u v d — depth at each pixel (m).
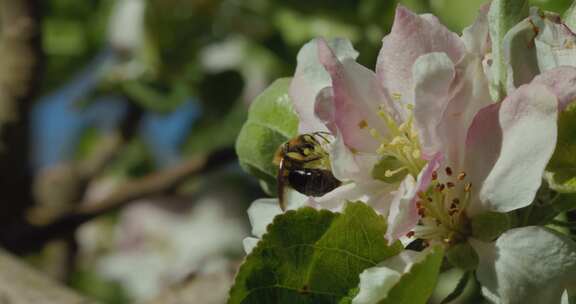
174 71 0.61
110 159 0.65
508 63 0.30
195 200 0.81
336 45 0.32
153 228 0.80
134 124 0.65
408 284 0.29
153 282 0.78
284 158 0.32
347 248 0.30
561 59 0.30
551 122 0.30
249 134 0.35
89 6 0.68
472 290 0.48
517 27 0.30
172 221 0.81
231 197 0.80
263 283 0.30
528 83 0.30
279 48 0.59
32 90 0.56
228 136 0.66
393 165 0.31
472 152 0.31
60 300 0.42
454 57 0.31
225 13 0.60
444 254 0.31
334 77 0.31
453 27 0.44
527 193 0.30
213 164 0.57
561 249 0.30
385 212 0.31
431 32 0.31
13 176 0.56
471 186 0.31
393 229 0.30
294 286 0.31
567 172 0.30
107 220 0.81
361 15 0.54
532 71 0.30
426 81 0.30
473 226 0.31
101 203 0.57
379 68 0.32
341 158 0.31
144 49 0.61
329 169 0.32
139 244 0.80
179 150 0.69
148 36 0.60
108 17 0.67
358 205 0.30
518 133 0.30
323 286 0.31
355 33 0.54
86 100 0.65
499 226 0.31
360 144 0.31
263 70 0.65
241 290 0.30
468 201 0.31
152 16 0.60
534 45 0.30
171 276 0.78
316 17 0.56
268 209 0.33
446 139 0.31
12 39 0.56
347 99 0.31
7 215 0.56
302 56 0.33
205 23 0.60
